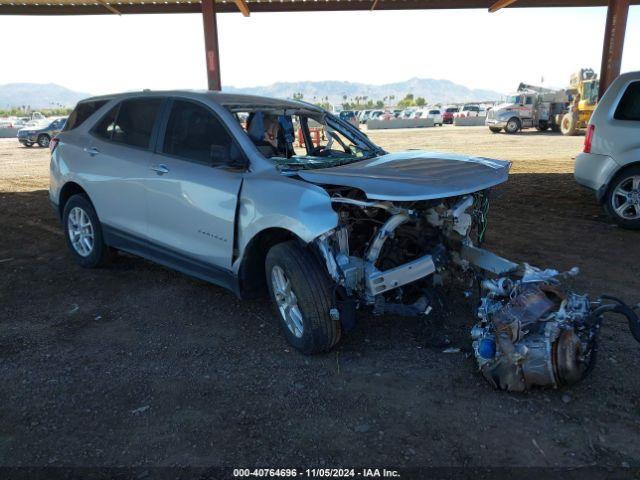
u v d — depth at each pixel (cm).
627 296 482
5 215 875
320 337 367
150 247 493
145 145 496
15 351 398
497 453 278
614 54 1144
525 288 351
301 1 1288
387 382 349
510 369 325
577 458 274
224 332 429
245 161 417
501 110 3138
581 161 774
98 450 284
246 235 396
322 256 364
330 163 457
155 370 369
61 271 581
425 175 387
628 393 331
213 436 295
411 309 388
